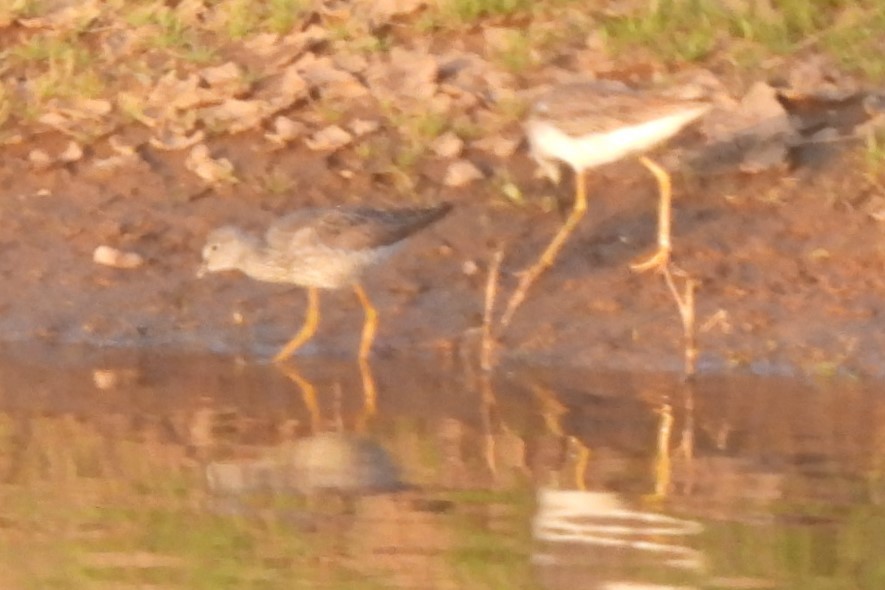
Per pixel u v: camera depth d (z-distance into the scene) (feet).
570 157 40.86
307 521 30.04
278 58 49.55
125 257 43.88
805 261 41.81
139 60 50.03
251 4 51.34
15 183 46.52
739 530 29.04
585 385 38.45
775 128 45.24
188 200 45.62
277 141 46.70
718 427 35.06
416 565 27.91
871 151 44.24
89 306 42.96
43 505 31.19
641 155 41.57
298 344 41.09
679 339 39.93
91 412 37.09
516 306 41.16
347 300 42.63
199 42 50.44
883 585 26.55
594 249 43.06
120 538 29.43
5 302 43.04
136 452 34.27
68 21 51.26
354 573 27.61
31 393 38.52
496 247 43.45
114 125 47.91
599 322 40.78
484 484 31.86
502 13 49.96
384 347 40.93
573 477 32.19
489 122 46.91
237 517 30.42
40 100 48.80
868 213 43.04
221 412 37.04
